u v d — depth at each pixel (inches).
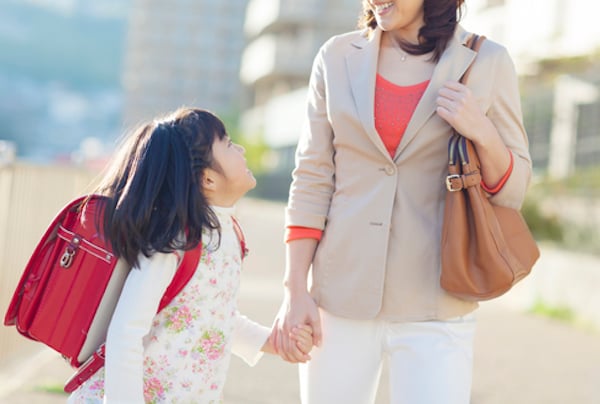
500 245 109.9
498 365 278.1
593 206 502.0
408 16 114.3
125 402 95.8
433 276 114.6
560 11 571.5
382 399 229.8
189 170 101.1
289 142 1911.9
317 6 2158.0
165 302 100.3
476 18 724.0
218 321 104.0
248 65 2476.6
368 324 116.9
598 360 292.2
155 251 97.6
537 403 229.5
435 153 114.7
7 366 231.1
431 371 112.7
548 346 316.8
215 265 103.5
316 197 120.9
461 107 108.7
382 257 114.9
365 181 116.6
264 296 402.9
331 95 118.1
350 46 120.5
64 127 7524.6
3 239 217.3
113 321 97.0
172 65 3838.6
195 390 102.4
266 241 713.6
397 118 115.6
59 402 200.1
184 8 3841.0
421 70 116.6
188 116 105.3
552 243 496.7
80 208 102.9
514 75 116.7
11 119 7455.7
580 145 565.9
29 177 238.1
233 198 107.7
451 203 110.5
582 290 386.3
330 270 118.2
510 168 112.5
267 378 245.3
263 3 2329.0
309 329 116.2
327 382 118.2
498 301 450.0
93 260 100.0
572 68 558.9
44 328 101.2
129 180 100.1
